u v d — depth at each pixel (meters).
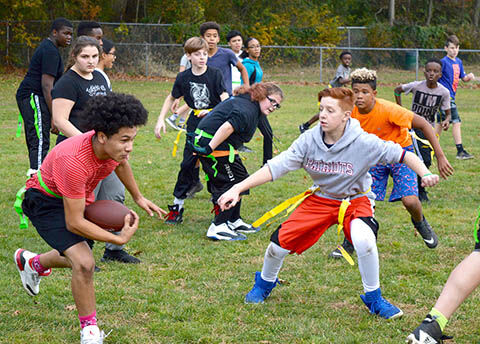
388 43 34.03
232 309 4.16
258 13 33.50
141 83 24.86
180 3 30.80
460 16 41.50
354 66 30.05
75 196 3.38
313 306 4.25
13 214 6.60
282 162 3.98
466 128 13.55
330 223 4.14
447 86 10.06
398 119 5.12
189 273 4.91
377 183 5.45
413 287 4.61
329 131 3.85
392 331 3.84
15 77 25.94
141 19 32.91
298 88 24.67
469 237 5.92
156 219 6.58
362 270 4.01
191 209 7.05
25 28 28.20
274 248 4.12
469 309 4.15
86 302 3.53
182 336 3.74
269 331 3.83
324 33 31.44
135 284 4.65
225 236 5.84
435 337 3.28
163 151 10.64
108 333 3.76
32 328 3.86
